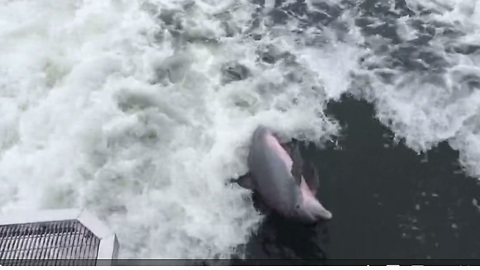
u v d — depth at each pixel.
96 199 10.84
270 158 10.04
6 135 11.68
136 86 12.41
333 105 12.10
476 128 11.66
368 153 11.36
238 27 13.70
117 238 9.84
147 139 11.68
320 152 11.36
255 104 12.15
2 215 9.83
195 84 12.54
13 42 13.16
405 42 13.23
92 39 13.26
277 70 12.78
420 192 10.86
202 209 10.72
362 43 13.27
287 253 10.23
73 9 13.81
